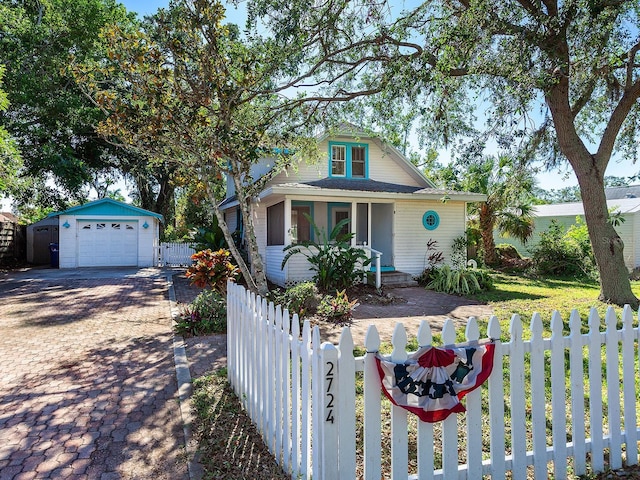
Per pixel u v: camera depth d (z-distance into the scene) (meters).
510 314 8.37
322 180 14.55
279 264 12.59
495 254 18.20
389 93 8.66
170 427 3.63
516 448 2.61
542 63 7.21
